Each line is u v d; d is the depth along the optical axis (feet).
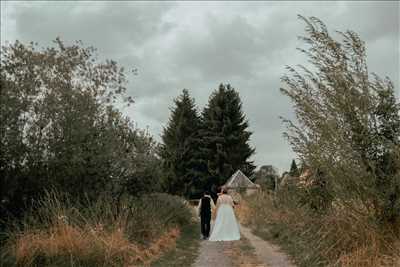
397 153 29.50
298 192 40.68
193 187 194.70
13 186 40.09
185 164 197.77
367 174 29.96
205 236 57.88
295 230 44.04
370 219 30.19
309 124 34.19
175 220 67.21
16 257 30.96
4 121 39.29
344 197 31.40
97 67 49.16
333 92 31.89
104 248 35.12
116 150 48.62
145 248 41.50
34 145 42.57
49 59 45.03
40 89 43.50
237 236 55.01
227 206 55.72
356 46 32.19
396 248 28.02
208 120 205.57
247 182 138.72
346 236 31.30
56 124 44.06
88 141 45.47
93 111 46.57
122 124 51.60
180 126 203.31
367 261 28.19
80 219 38.42
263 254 42.52
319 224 36.09
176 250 45.27
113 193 49.62
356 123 31.01
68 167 44.27
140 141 53.06
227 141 200.13
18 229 34.88
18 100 40.57
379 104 30.86
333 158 31.73
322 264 31.89
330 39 32.58
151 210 53.78
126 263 35.63
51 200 38.60
